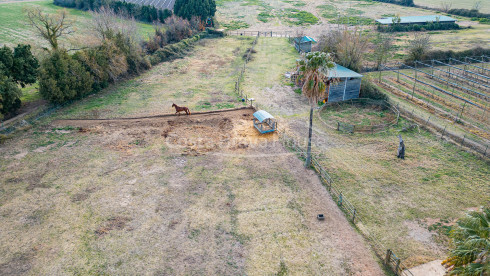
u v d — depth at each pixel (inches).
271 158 1256.2
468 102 1745.8
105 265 781.9
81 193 1031.0
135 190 1053.8
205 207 984.9
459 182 1087.6
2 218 918.4
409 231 892.6
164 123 1521.9
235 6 4714.6
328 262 799.7
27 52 1647.4
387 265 789.9
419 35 3270.2
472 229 581.3
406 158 1238.9
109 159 1222.3
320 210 983.6
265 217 948.6
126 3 3777.1
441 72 2315.5
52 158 1217.4
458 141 1334.9
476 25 3690.9
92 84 1875.0
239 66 2434.8
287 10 4503.0
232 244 852.0
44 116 1560.0
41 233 871.7
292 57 2657.5
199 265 788.0
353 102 1786.4
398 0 4977.9
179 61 2541.8
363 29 3513.8
